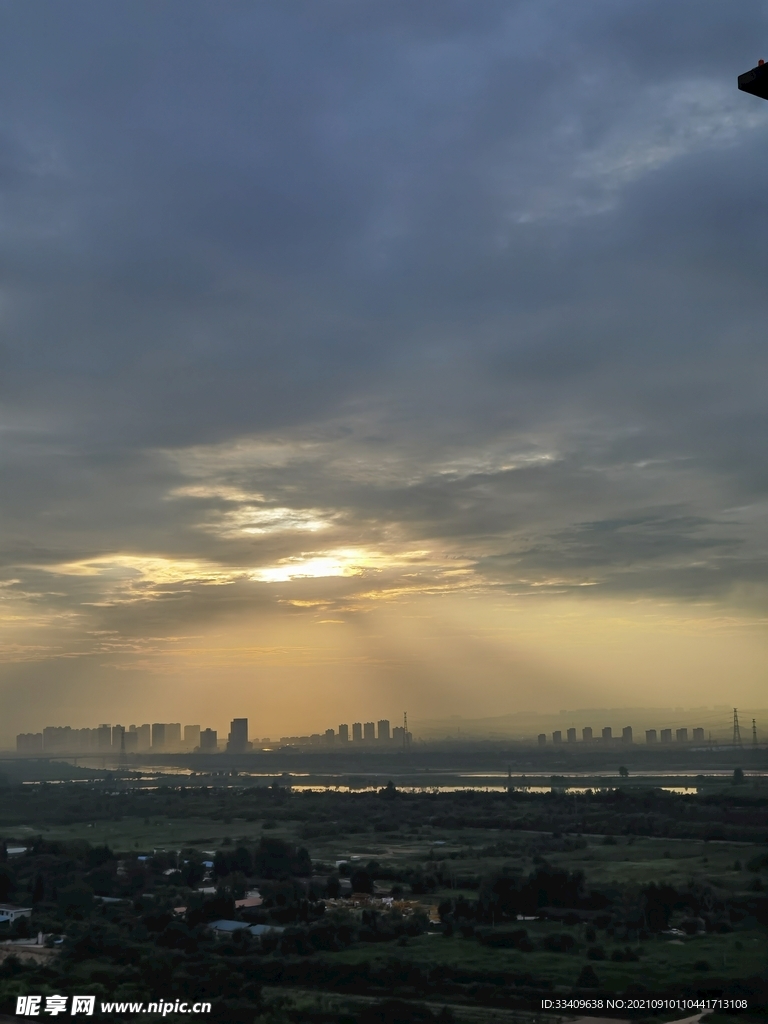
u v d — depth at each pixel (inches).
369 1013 4596.5
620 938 5974.4
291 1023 4490.7
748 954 5506.9
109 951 5748.0
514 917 6643.7
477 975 5196.9
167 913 6663.4
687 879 7810.0
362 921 6392.7
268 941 5954.7
